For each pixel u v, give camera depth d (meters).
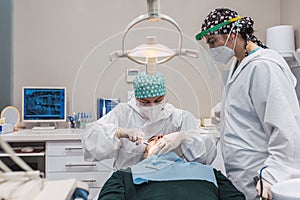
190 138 1.38
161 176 1.45
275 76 1.42
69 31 3.14
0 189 0.71
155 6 1.02
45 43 3.13
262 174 1.37
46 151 2.60
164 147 1.32
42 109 2.98
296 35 3.03
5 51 3.11
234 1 3.29
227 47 1.61
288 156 1.36
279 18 3.32
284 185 1.16
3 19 3.10
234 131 1.55
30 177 0.75
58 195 0.74
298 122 1.43
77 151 2.62
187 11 3.24
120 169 1.27
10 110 2.97
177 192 1.40
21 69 3.11
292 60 2.95
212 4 3.27
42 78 3.13
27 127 3.06
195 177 1.46
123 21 3.18
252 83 1.50
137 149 1.25
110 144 1.15
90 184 2.58
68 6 3.14
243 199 1.42
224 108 1.59
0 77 3.11
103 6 3.17
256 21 3.32
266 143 1.49
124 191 1.41
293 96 1.45
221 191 1.48
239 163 1.53
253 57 1.52
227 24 1.58
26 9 3.11
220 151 1.78
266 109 1.42
